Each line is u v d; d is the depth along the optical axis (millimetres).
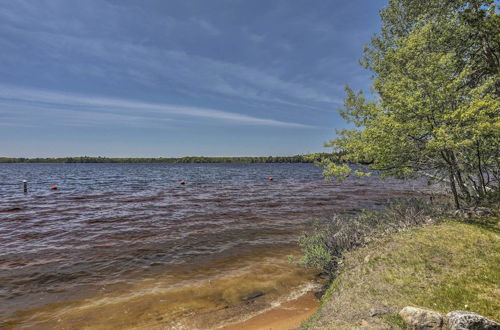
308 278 7266
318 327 4109
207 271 7773
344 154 8922
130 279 7270
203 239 10797
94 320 5375
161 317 5480
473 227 6773
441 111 6863
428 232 6914
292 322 5238
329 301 4941
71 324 5250
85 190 28875
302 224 13133
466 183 9531
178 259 8719
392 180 36781
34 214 15961
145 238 10945
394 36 11609
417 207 9336
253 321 5336
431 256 5664
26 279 7277
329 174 8555
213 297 6289
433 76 6879
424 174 8961
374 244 6871
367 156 7707
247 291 6570
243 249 9633
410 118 7051
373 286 4957
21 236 11305
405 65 7887
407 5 10953
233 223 13422
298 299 6180
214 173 63812
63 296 6355
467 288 4445
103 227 12734
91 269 7934
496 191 8828
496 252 5457
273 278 7281
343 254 6758
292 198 21875
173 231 11984
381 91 8602
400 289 4711
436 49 8336
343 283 5379
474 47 8602
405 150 7508
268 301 6109
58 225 13164
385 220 8891
